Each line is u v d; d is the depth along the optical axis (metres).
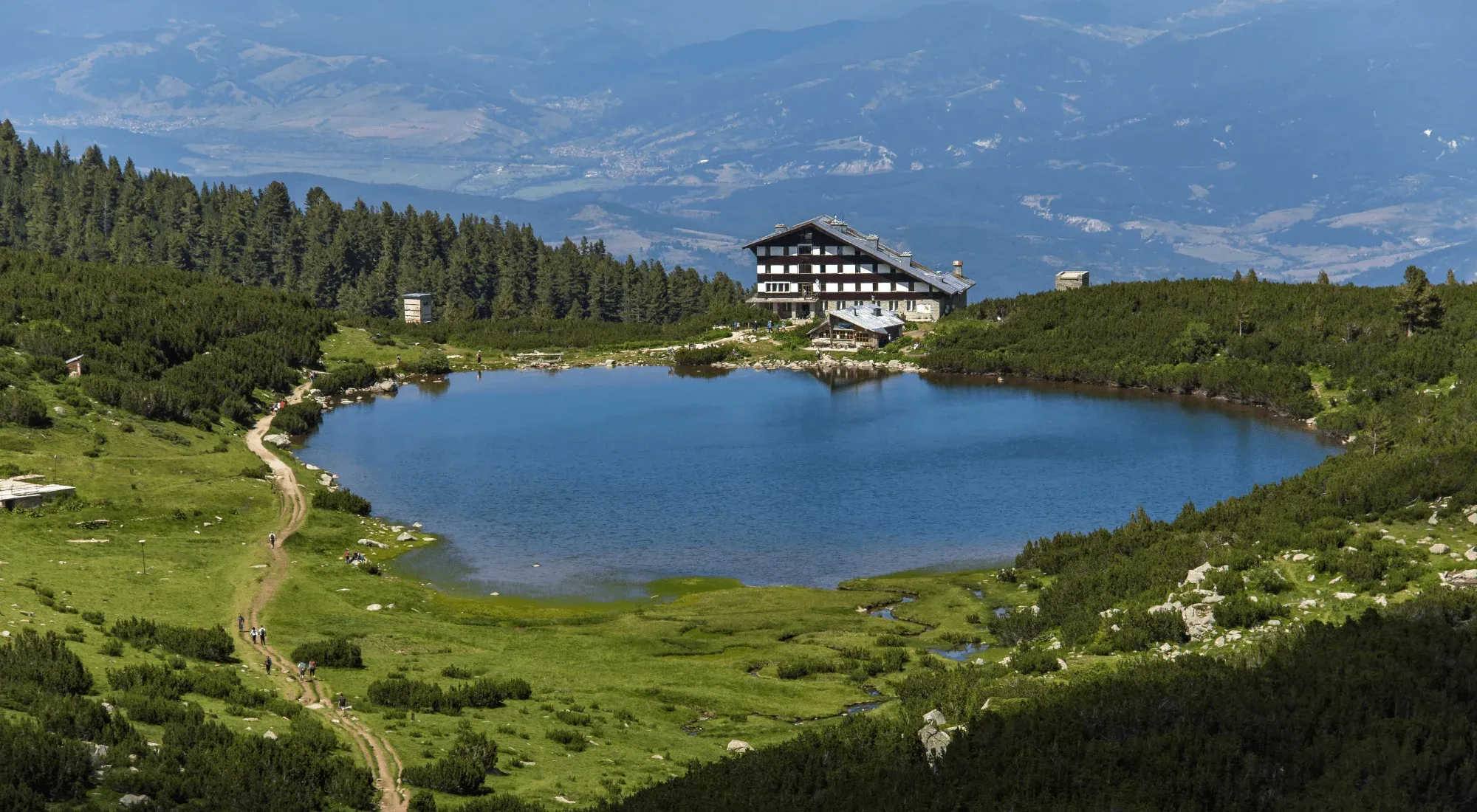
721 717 73.00
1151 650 73.06
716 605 93.94
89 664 69.25
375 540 110.00
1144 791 53.72
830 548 108.69
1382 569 77.56
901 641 85.44
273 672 74.69
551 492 127.81
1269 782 54.25
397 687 72.31
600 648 84.81
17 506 104.06
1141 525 100.00
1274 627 71.81
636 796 58.81
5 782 51.53
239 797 54.84
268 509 114.75
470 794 59.91
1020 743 59.16
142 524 105.75
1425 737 55.78
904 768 59.25
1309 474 106.19
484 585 100.25
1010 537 110.25
